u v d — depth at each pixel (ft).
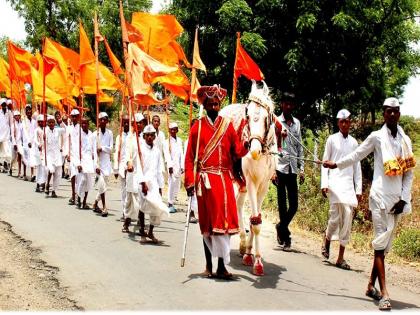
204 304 19.24
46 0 88.84
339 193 26.02
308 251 29.17
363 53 56.95
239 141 22.61
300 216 37.11
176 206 42.55
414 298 21.72
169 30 37.88
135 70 30.37
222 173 22.27
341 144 26.71
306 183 39.40
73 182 40.68
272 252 28.43
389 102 20.48
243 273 23.81
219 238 21.85
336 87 58.70
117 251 26.61
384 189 20.47
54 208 38.45
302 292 21.43
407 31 59.72
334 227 26.50
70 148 40.68
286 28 55.72
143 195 28.40
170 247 28.07
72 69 48.83
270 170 24.30
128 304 19.04
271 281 22.75
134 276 22.47
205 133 22.41
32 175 54.08
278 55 57.62
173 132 40.88
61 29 90.68
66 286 20.98
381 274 20.26
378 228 20.57
